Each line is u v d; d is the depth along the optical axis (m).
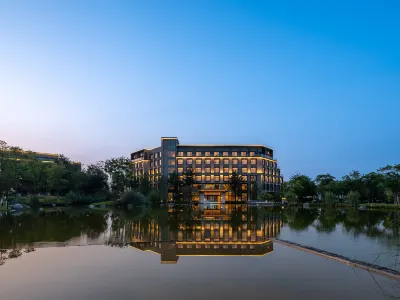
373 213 59.69
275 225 37.28
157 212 63.09
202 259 18.77
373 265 16.53
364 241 24.78
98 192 119.19
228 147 151.75
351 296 12.37
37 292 12.82
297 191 125.81
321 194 138.88
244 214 57.41
